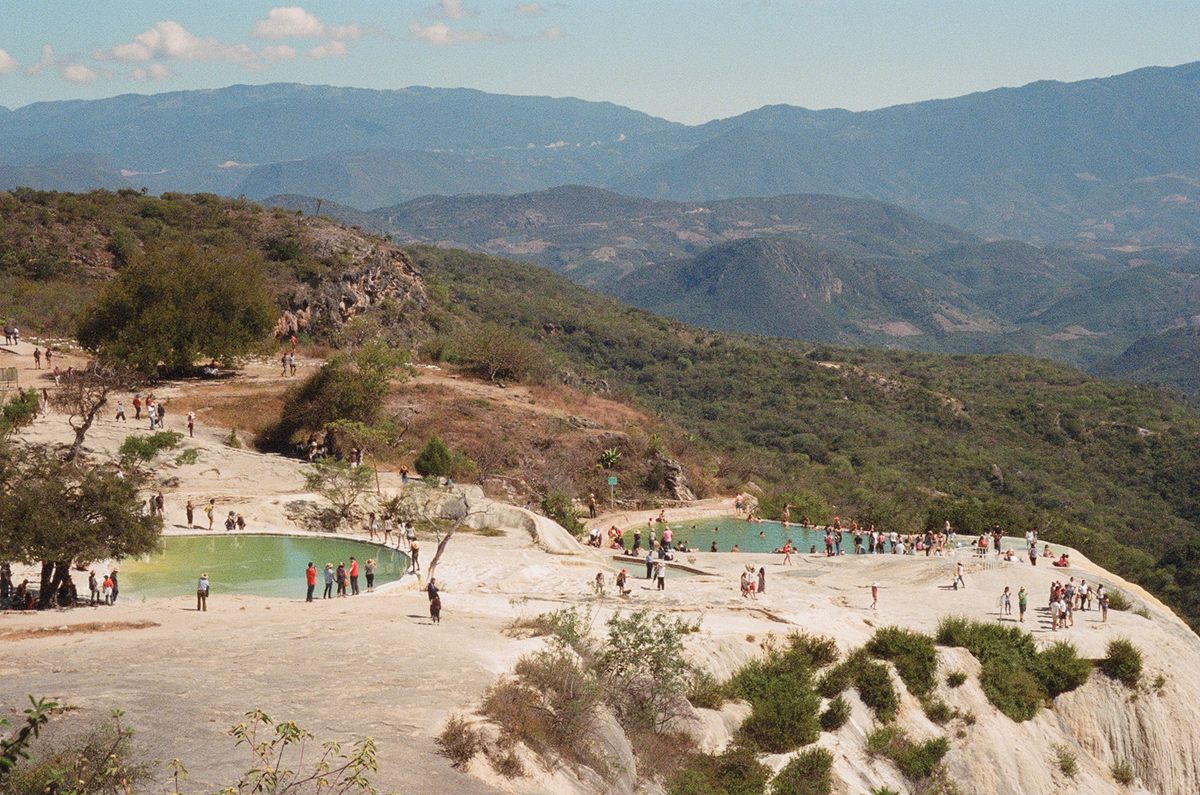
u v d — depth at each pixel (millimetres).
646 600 47875
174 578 47094
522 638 33938
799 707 36875
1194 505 146375
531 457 79750
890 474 136875
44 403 67750
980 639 47969
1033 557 63938
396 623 35750
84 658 29000
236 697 24734
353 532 57844
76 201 125500
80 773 17547
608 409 95000
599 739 26375
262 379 83625
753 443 157250
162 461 62312
